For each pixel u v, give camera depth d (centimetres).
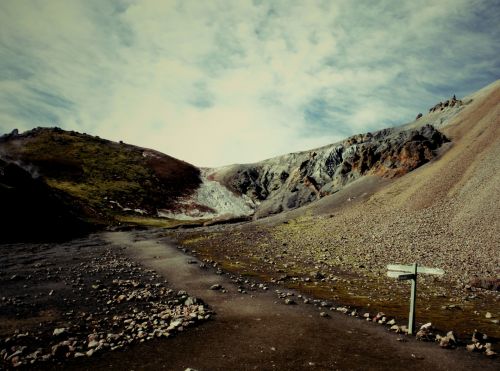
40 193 6078
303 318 1803
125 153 16888
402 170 9394
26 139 15200
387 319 1842
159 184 14600
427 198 6469
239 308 1964
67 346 1272
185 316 1723
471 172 6556
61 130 17412
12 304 1816
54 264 3095
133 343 1352
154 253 4122
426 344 1471
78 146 15562
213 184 17125
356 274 3291
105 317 1670
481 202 5119
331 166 14612
